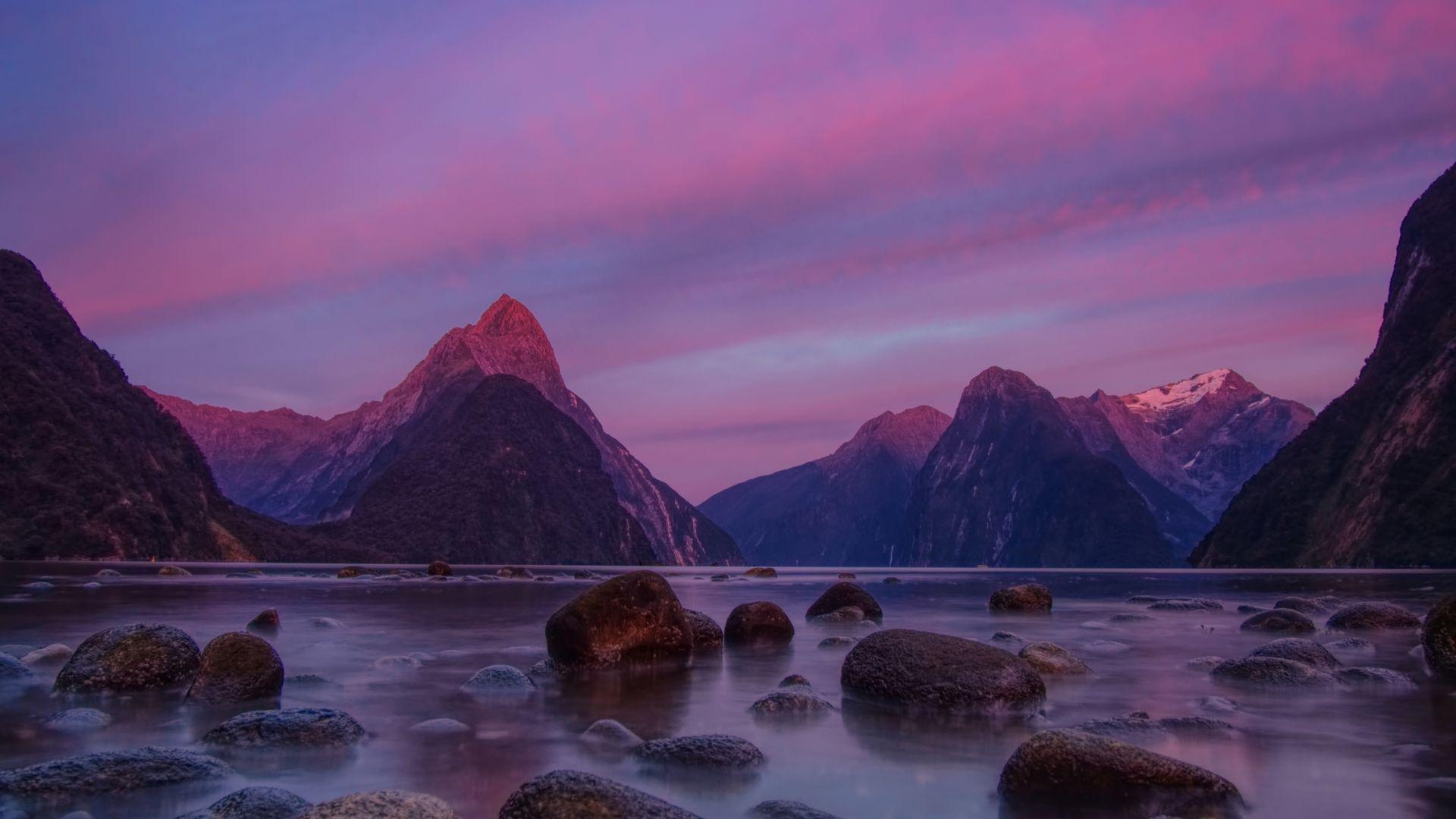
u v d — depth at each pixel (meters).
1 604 23.77
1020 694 9.20
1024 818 5.76
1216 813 5.69
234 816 5.21
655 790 6.24
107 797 5.87
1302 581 52.28
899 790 6.34
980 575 86.31
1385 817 5.62
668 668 12.84
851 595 21.75
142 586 35.28
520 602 29.02
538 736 8.02
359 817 4.66
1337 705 9.44
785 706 9.20
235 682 9.59
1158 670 12.45
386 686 10.88
